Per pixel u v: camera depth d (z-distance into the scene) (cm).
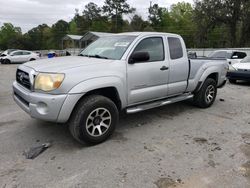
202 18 3725
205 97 625
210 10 3638
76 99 370
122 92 427
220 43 4988
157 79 486
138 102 468
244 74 1030
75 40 4609
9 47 8138
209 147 407
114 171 333
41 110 371
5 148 396
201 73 598
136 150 393
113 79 409
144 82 463
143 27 7106
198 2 3734
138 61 449
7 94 822
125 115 566
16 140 426
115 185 304
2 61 2577
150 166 346
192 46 5888
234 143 423
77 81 372
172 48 524
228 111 617
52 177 319
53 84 362
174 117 559
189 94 594
